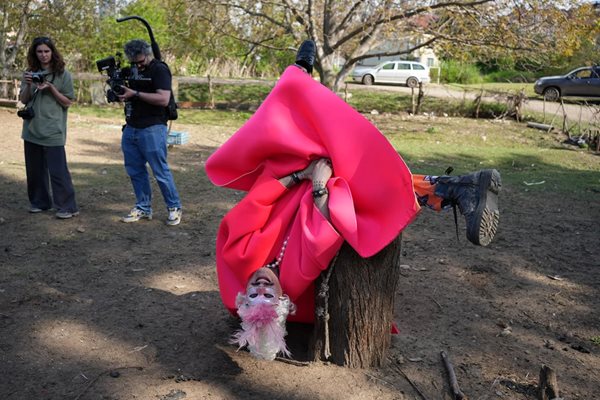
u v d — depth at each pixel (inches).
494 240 260.5
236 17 781.3
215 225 265.7
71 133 538.0
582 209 326.3
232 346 155.0
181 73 1053.2
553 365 153.1
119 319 169.3
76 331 161.2
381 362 146.2
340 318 141.9
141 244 235.6
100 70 238.1
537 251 247.1
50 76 252.1
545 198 352.5
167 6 802.8
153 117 245.6
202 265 215.6
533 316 183.6
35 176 266.8
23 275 198.2
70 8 840.3
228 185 151.3
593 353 161.5
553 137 657.6
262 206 137.2
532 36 674.8
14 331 159.6
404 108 882.8
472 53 751.7
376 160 131.0
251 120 142.4
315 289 141.6
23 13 784.9
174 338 159.2
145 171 260.1
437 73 1460.4
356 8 714.8
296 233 134.1
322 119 133.4
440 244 251.8
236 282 147.3
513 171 458.6
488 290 203.2
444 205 139.9
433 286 204.2
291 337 160.4
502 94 848.9
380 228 131.8
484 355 156.9
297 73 138.6
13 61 809.5
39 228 249.1
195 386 135.9
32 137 257.0
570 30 649.0
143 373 141.3
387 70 1315.2
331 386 137.1
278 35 793.6
